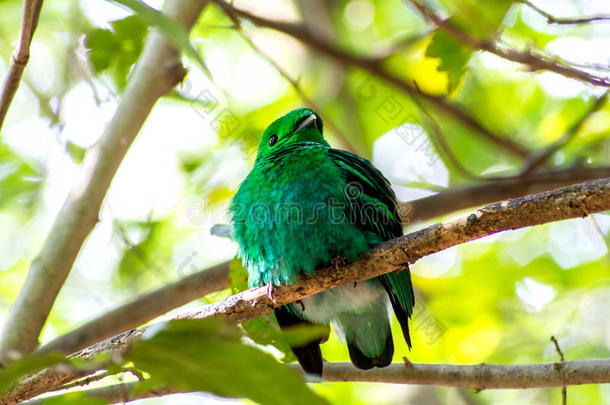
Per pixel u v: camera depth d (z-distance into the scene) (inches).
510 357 618.2
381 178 403.5
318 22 679.1
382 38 753.0
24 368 155.9
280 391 153.0
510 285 647.1
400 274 377.4
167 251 613.9
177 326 153.9
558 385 343.3
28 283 381.4
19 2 585.9
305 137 432.1
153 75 407.2
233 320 325.4
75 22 535.5
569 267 652.7
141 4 235.9
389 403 556.4
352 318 381.4
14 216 658.2
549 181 503.5
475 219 276.4
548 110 656.4
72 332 409.7
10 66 267.0
